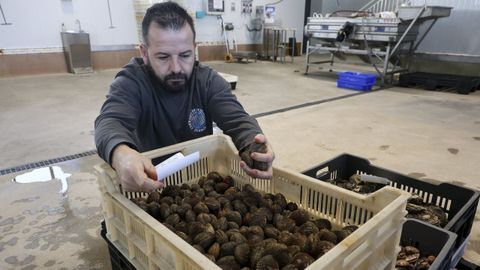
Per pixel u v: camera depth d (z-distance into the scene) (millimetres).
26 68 5129
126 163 695
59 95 3926
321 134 2648
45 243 1368
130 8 5867
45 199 1699
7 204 1649
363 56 5109
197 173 1105
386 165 2078
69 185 1842
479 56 4484
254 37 7746
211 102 1133
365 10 5859
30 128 2770
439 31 4785
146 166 702
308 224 815
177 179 1051
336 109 3406
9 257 1285
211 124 1240
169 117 1110
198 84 1131
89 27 5527
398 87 4637
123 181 704
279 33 7273
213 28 6988
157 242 640
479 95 4078
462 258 1214
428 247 1003
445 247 899
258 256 664
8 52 4926
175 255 576
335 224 851
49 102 3600
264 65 6785
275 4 7781
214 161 1146
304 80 5129
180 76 961
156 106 1073
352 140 2514
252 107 3459
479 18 4438
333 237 730
